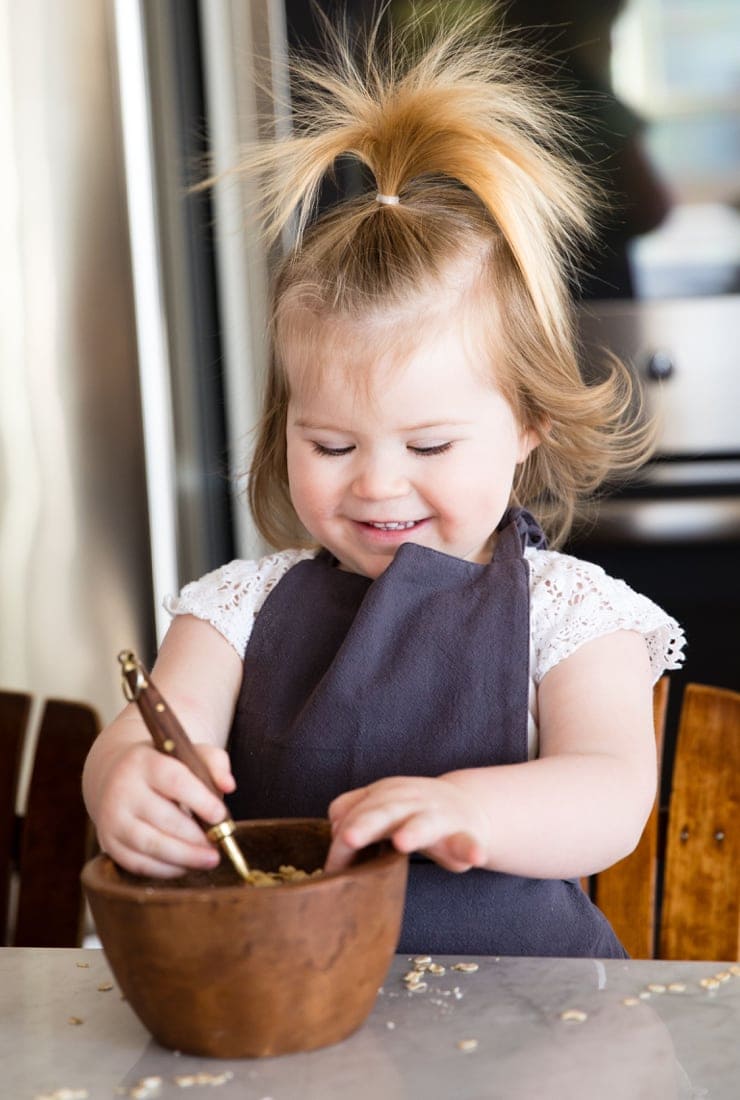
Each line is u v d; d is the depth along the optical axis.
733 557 2.30
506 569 1.02
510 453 1.05
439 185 1.12
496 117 1.17
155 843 0.75
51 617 2.18
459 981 0.77
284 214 1.15
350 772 0.99
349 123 1.16
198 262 2.29
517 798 0.81
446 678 0.99
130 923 0.65
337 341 0.99
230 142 2.26
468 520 1.02
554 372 1.08
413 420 0.99
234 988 0.65
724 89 2.23
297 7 2.22
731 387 2.27
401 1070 0.65
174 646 1.10
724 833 1.10
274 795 1.01
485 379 1.02
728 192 2.25
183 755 0.77
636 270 2.28
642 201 2.27
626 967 0.78
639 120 2.25
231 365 2.31
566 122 2.24
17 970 0.81
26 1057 0.69
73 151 2.13
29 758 2.15
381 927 0.68
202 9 2.24
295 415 1.03
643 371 2.29
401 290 1.00
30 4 2.09
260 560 1.15
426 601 1.01
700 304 2.27
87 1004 0.76
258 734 1.04
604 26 2.23
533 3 2.23
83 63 2.12
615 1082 0.64
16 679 2.19
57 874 1.28
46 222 2.13
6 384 2.15
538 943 0.96
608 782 0.87
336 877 0.66
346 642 1.00
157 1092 0.64
